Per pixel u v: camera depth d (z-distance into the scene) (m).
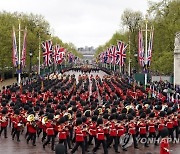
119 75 96.62
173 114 29.02
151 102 37.41
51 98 42.31
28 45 87.25
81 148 25.91
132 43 94.25
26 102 38.31
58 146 15.58
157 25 64.50
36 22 100.12
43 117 27.45
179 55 62.31
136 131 27.39
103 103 39.16
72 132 26.91
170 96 47.19
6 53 77.50
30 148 26.67
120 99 42.09
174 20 62.75
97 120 25.23
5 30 77.81
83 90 51.62
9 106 34.31
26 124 29.09
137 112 29.94
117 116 26.58
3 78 87.88
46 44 68.44
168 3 64.31
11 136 30.62
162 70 67.19
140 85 64.12
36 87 56.41
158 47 67.75
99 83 69.06
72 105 34.91
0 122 29.72
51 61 69.38
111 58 90.62
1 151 25.78
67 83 69.31
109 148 26.98
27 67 106.94
